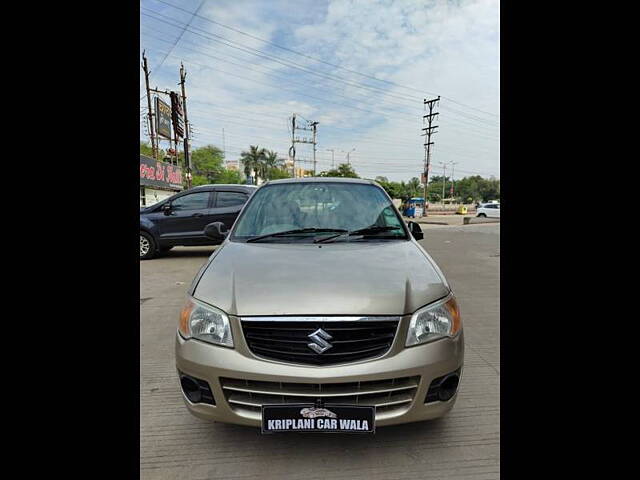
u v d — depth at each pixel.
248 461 1.88
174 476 1.78
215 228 3.18
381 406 1.73
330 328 1.73
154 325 3.92
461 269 7.09
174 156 29.17
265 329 1.75
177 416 2.26
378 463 1.86
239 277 2.00
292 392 1.70
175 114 27.14
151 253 7.57
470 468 1.82
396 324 1.77
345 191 3.08
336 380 1.67
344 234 2.68
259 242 2.62
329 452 1.93
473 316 4.22
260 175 64.56
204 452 1.94
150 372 2.85
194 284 2.09
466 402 2.39
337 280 1.92
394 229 2.77
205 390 1.80
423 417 1.79
